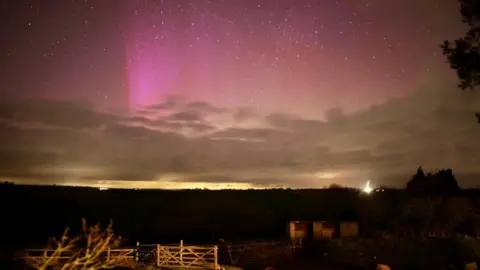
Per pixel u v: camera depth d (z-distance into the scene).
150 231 39.81
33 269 16.48
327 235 37.41
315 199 56.50
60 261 15.45
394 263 28.00
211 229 42.31
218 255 27.98
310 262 28.52
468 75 12.95
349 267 27.14
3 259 17.67
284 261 28.52
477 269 25.56
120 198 56.81
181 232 40.25
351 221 39.72
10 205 40.34
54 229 35.59
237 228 43.25
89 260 12.81
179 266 22.20
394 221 38.75
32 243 26.47
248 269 25.84
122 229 39.62
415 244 30.69
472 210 36.19
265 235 40.03
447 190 43.16
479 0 12.69
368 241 32.19
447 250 29.62
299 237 37.69
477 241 29.73
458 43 13.13
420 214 38.34
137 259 22.36
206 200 58.91
